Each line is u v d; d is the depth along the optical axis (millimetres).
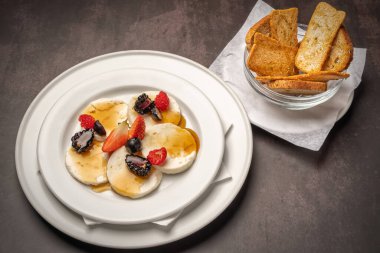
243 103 621
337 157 597
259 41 589
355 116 628
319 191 573
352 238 544
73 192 523
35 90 648
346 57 593
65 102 589
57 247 529
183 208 510
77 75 626
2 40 696
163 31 711
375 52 686
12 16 723
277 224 550
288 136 595
